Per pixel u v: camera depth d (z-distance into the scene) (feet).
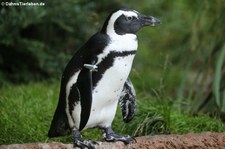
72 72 21.62
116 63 21.27
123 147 22.90
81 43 45.50
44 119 29.68
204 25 43.68
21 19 37.35
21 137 27.04
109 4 46.19
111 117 22.67
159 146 23.48
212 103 35.58
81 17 43.68
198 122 29.50
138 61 49.47
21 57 44.34
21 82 44.01
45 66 43.50
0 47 43.62
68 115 22.24
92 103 21.57
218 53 38.70
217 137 24.50
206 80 39.55
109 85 21.53
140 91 39.52
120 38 21.39
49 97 33.42
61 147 22.07
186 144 23.88
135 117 29.01
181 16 53.31
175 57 46.93
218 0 40.52
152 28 51.96
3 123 27.99
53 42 45.39
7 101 30.91
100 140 24.32
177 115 30.22
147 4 49.39
